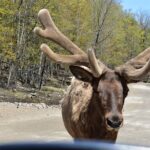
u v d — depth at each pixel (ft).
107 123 32.17
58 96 210.59
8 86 224.74
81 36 288.51
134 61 36.27
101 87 33.32
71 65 34.42
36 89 243.60
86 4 296.10
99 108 33.71
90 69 35.60
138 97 243.81
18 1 220.23
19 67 244.01
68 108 40.68
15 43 217.77
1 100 165.27
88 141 15.87
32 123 113.39
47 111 145.18
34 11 224.12
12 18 217.56
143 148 16.38
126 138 95.04
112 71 34.55
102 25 327.06
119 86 33.30
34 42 233.14
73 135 39.60
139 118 137.28
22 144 16.22
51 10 229.86
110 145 15.84
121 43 407.03
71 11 278.26
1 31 197.26
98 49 336.70
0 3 201.46
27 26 226.17
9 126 106.42
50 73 328.08
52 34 39.17
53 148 15.98
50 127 107.14
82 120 36.11
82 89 38.06
